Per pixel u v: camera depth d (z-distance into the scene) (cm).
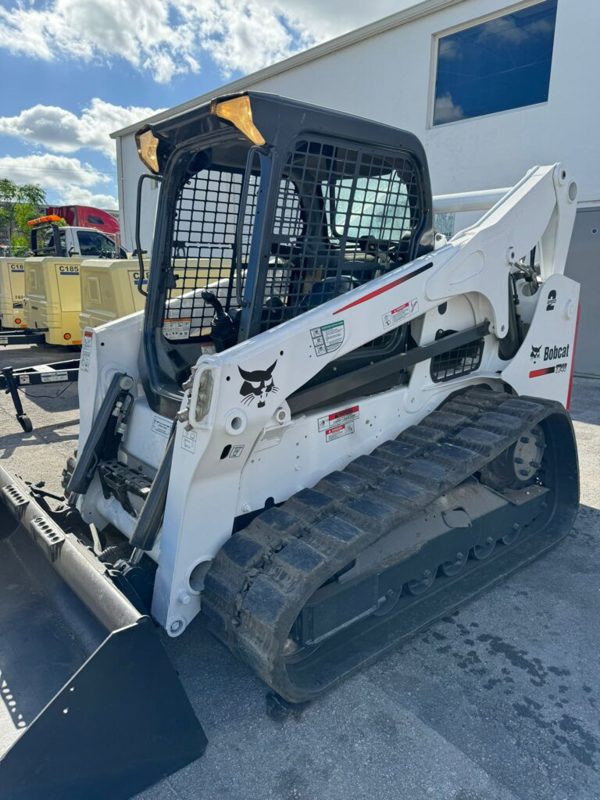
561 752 209
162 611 224
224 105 213
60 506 301
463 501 291
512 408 302
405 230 277
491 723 221
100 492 299
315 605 224
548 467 364
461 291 292
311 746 210
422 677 246
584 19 741
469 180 894
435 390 309
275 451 243
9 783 163
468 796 191
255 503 242
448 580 296
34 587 256
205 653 260
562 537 348
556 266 378
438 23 889
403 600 278
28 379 572
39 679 217
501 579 305
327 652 244
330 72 1052
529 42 807
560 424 337
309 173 239
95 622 222
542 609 294
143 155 264
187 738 194
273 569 212
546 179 340
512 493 332
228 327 293
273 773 199
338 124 232
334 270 258
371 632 258
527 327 355
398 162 262
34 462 509
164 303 289
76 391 779
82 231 1151
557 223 366
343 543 215
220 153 270
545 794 192
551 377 375
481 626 280
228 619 210
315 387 250
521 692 238
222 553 224
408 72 940
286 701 222
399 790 193
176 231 288
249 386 214
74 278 868
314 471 261
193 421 211
